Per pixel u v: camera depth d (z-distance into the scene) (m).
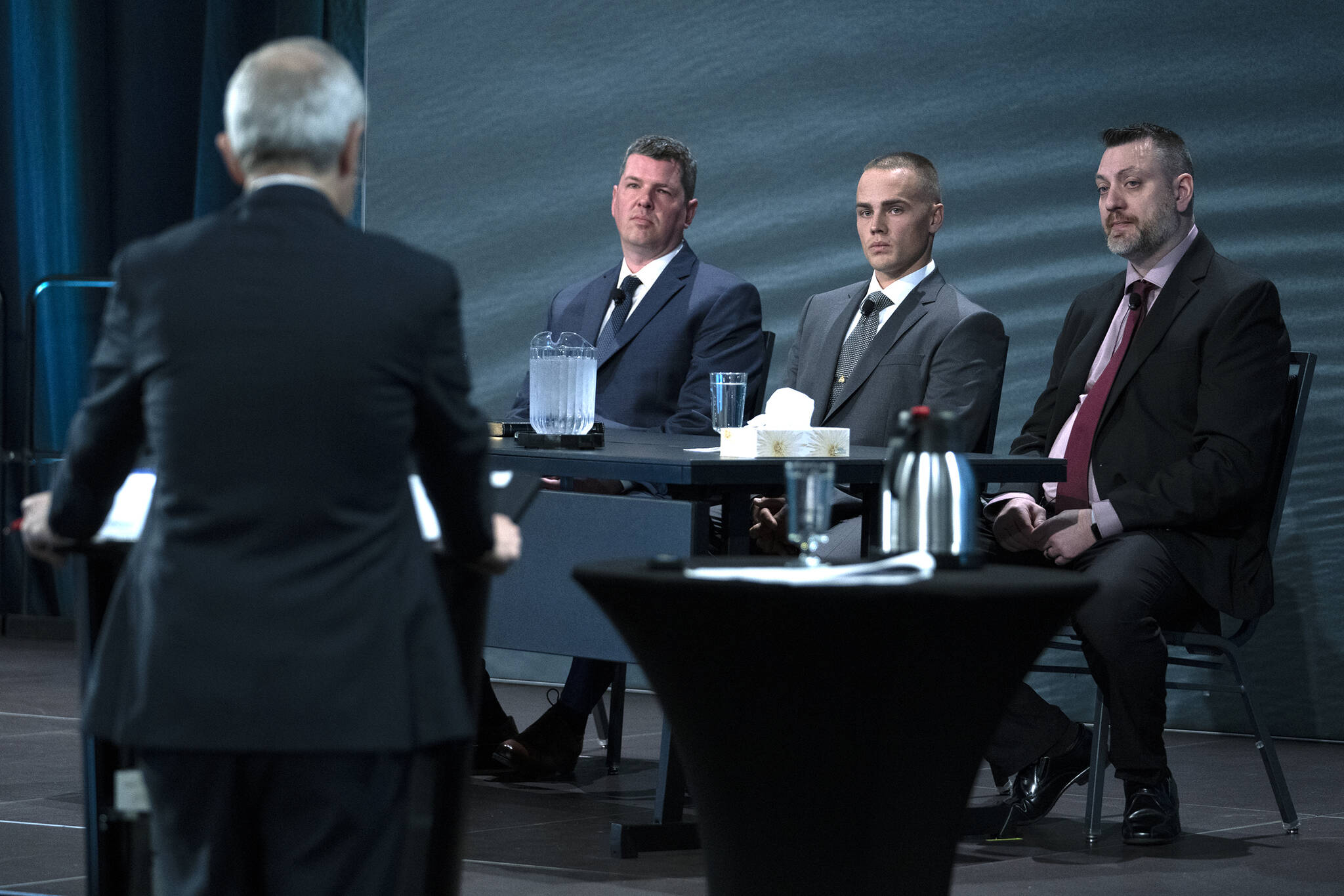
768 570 5.50
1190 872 8.30
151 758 4.42
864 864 5.42
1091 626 9.01
